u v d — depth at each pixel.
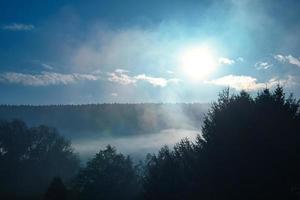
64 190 47.41
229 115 19.09
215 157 18.94
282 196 17.80
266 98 19.09
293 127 18.34
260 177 17.97
